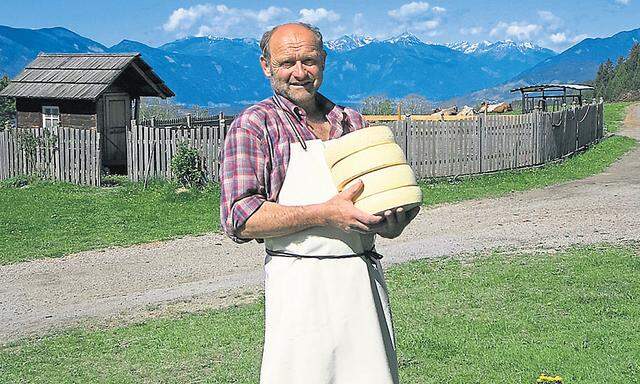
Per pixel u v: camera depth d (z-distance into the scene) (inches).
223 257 487.5
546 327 292.2
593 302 325.7
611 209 604.4
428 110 1956.2
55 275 452.8
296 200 130.8
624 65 4156.0
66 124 912.3
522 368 248.2
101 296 399.9
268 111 133.2
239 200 129.5
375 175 126.3
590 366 247.1
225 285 409.4
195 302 374.0
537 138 912.9
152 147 765.3
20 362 289.7
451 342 278.1
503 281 372.2
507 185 775.1
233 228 130.6
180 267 462.9
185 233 565.9
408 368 253.9
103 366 279.0
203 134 738.2
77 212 650.8
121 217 626.8
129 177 781.3
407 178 127.3
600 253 433.7
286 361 129.6
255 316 336.5
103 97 906.7
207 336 307.7
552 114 957.2
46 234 570.3
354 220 124.6
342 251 130.6
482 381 238.7
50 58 967.6
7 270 468.4
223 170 132.2
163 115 1776.6
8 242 545.3
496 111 1877.5
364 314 130.9
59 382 263.7
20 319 361.7
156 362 279.3
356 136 129.0
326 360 129.3
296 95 133.1
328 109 138.4
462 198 700.0
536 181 800.3
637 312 308.3
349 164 127.6
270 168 132.0
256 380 253.1
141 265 471.5
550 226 539.5
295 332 129.2
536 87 1446.9
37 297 403.5
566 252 442.0
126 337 315.6
